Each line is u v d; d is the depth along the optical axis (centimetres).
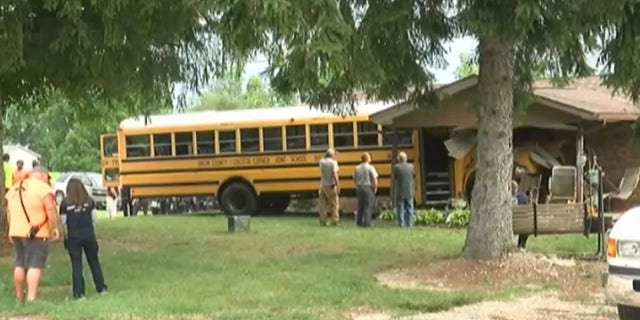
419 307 1233
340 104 1745
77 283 1372
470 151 2878
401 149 3059
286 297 1320
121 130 3431
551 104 2625
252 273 1584
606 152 2880
